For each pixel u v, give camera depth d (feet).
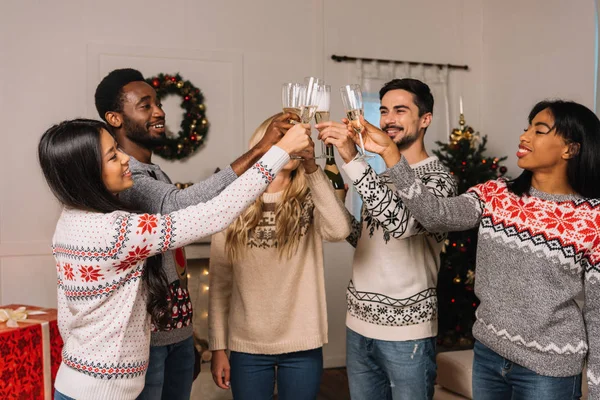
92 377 5.03
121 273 5.03
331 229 6.60
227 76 15.71
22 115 14.17
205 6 15.56
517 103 16.85
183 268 6.95
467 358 10.72
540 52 16.02
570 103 5.98
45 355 8.42
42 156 5.10
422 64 17.52
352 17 16.83
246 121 15.88
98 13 14.73
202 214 5.10
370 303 7.06
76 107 14.55
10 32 14.08
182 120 15.19
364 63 16.89
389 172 5.95
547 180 6.02
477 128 18.13
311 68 16.44
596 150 5.81
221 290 7.36
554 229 5.73
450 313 15.31
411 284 6.93
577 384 5.85
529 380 5.79
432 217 5.93
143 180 6.31
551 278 5.71
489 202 6.20
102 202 5.12
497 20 17.61
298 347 6.85
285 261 6.85
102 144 5.14
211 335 7.33
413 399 6.95
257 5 15.99
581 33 14.71
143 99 6.98
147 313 5.39
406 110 7.31
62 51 14.43
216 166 15.64
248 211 6.81
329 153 8.11
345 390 13.93
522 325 5.76
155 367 6.25
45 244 14.33
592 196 5.89
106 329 5.07
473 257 15.12
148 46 15.08
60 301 5.33
